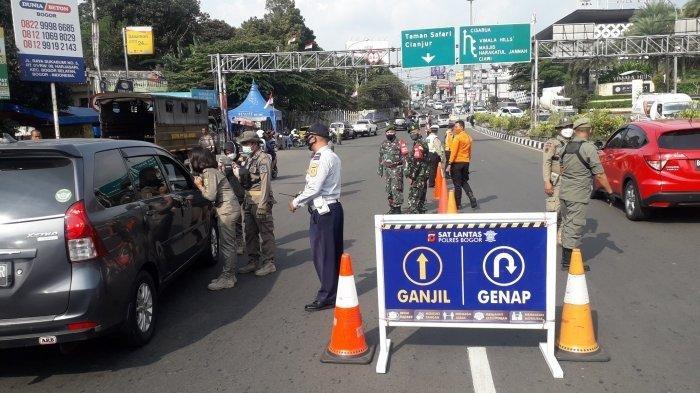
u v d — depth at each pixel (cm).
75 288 429
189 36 5841
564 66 7944
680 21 3834
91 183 461
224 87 3491
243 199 726
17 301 425
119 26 5216
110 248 456
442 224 436
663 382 409
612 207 1108
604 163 1096
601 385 407
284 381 431
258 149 732
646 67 7212
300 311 589
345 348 464
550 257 427
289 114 5041
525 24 3312
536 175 1652
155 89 3812
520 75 8200
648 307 561
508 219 427
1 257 423
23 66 1508
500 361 452
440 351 476
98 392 425
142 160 582
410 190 1091
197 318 579
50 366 474
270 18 7712
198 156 655
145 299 516
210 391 420
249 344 506
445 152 1327
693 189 896
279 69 3462
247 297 642
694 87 5788
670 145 912
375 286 661
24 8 1503
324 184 580
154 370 460
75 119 2425
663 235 860
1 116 2203
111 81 3397
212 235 776
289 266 771
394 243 446
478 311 440
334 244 588
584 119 678
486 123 5394
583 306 455
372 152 3098
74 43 1612
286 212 1217
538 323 435
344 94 5922
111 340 494
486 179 1606
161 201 582
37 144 461
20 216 430
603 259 739
